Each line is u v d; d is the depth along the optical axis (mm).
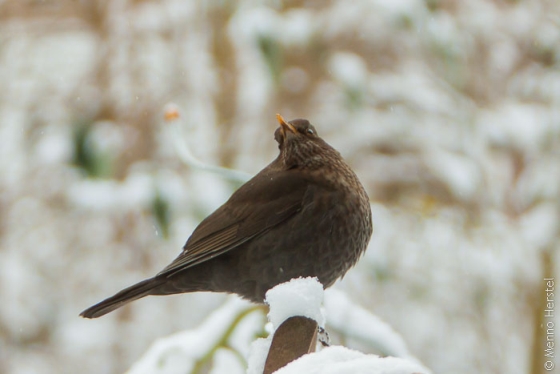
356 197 6594
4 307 13562
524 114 13523
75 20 13523
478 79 13891
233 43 13023
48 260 13656
